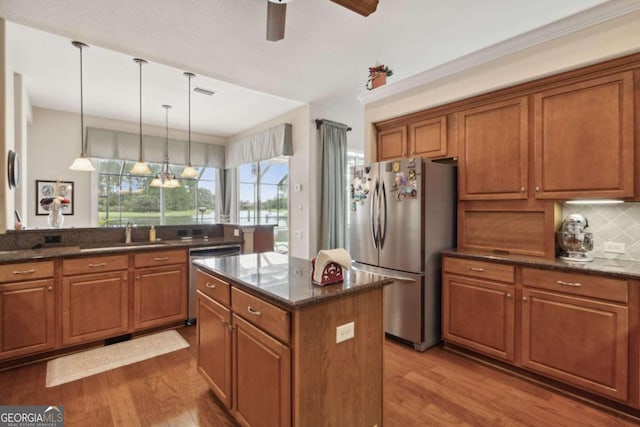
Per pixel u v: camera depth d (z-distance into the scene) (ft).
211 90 13.60
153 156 19.52
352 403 5.26
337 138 15.71
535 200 8.21
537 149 8.09
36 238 9.75
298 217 15.67
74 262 8.81
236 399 5.86
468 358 8.86
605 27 6.89
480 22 8.28
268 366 5.00
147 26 8.14
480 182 9.23
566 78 7.57
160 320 10.34
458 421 6.25
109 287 9.39
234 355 5.90
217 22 7.99
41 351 8.37
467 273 8.75
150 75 12.06
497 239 9.12
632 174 6.72
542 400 6.92
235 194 21.85
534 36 7.82
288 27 8.34
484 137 9.12
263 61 10.29
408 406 6.72
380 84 10.52
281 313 4.70
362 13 6.42
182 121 18.56
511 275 7.86
